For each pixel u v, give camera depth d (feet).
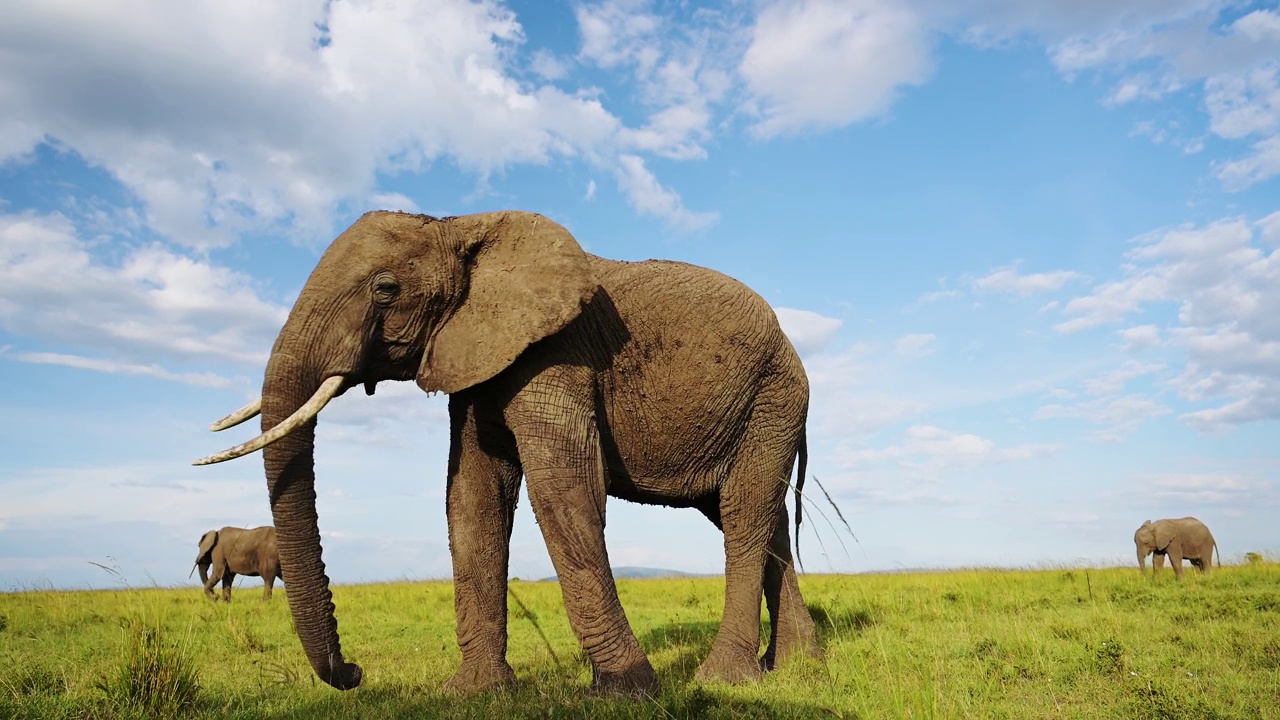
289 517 20.62
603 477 23.06
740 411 26.23
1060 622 31.04
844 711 18.17
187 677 20.92
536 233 23.75
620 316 24.41
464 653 24.17
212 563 67.05
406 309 22.62
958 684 20.99
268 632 39.55
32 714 18.24
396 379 23.66
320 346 21.45
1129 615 34.06
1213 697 19.56
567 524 21.77
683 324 25.11
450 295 23.11
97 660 29.12
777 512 27.43
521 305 22.54
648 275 25.41
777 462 27.09
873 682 21.21
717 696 19.90
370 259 22.29
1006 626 31.55
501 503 24.89
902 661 24.45
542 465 22.04
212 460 19.52
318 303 21.70
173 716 19.30
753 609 26.20
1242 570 61.72
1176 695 18.48
